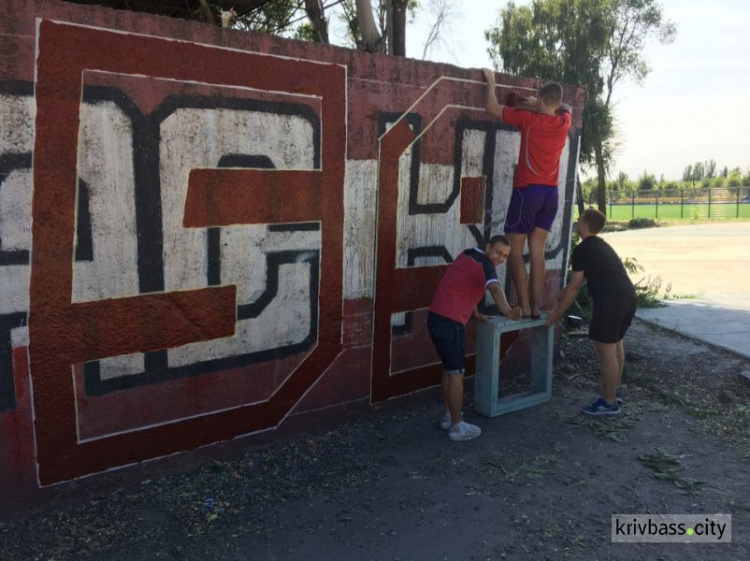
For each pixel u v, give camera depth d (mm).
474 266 4273
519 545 3117
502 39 17656
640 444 4312
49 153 3117
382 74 4398
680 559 2998
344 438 4426
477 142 5090
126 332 3482
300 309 4223
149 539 3145
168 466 3766
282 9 8367
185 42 3480
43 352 3225
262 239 3959
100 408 3451
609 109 16547
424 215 4836
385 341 4754
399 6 7605
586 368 6000
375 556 3027
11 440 3182
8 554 2979
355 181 4375
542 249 4938
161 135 3461
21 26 2971
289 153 4000
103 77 3230
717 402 5121
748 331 7113
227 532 3225
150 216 3482
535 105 4992
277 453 4148
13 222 3059
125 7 7082
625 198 55156
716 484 3734
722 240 20797
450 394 4352
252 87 3771
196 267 3701
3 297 3074
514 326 4785
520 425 4660
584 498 3582
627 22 18875
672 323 7574
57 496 3367
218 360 3881
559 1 16797
